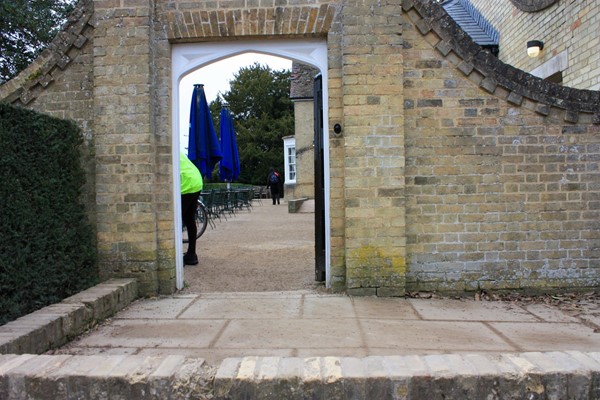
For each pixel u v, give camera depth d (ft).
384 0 16.34
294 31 16.81
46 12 35.83
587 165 16.87
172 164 17.48
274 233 36.58
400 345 12.04
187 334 13.03
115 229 16.84
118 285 15.64
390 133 16.37
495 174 16.87
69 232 15.23
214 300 16.56
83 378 8.87
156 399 8.84
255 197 114.21
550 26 24.13
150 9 16.71
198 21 16.88
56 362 9.45
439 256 16.98
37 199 13.58
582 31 21.09
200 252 27.20
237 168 37.78
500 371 8.88
